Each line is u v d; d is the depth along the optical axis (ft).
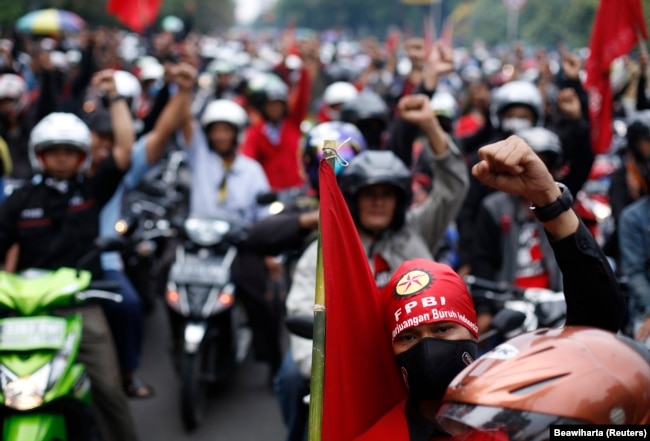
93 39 64.69
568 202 12.46
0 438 22.30
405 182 21.02
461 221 34.42
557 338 10.59
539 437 9.74
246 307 35.24
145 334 44.86
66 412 23.43
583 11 221.46
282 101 48.78
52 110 51.21
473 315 13.58
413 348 13.16
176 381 38.06
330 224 13.32
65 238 26.25
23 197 26.27
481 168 12.32
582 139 32.58
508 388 10.01
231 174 37.88
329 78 81.46
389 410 13.74
